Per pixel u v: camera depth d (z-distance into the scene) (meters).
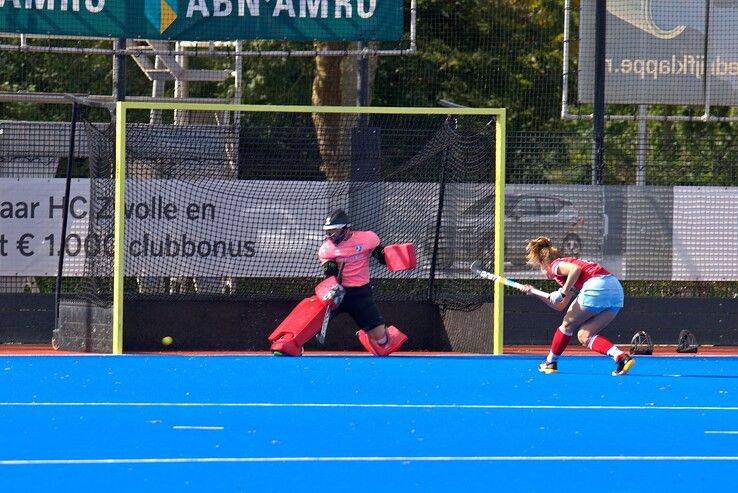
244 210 58.16
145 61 80.19
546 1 108.38
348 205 59.16
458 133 59.12
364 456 29.45
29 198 59.12
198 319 57.28
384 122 75.56
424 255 59.19
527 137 63.72
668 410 38.22
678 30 68.50
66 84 106.44
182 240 57.47
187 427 33.38
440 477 27.14
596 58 62.72
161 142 57.44
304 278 58.91
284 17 61.34
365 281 54.69
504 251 61.38
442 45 109.69
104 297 56.47
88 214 59.12
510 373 48.47
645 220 62.72
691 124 105.31
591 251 62.38
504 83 110.25
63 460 28.36
